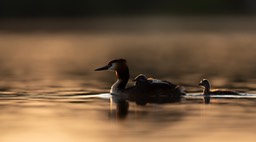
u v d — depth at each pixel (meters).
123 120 16.80
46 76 30.20
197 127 15.75
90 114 17.80
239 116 17.23
